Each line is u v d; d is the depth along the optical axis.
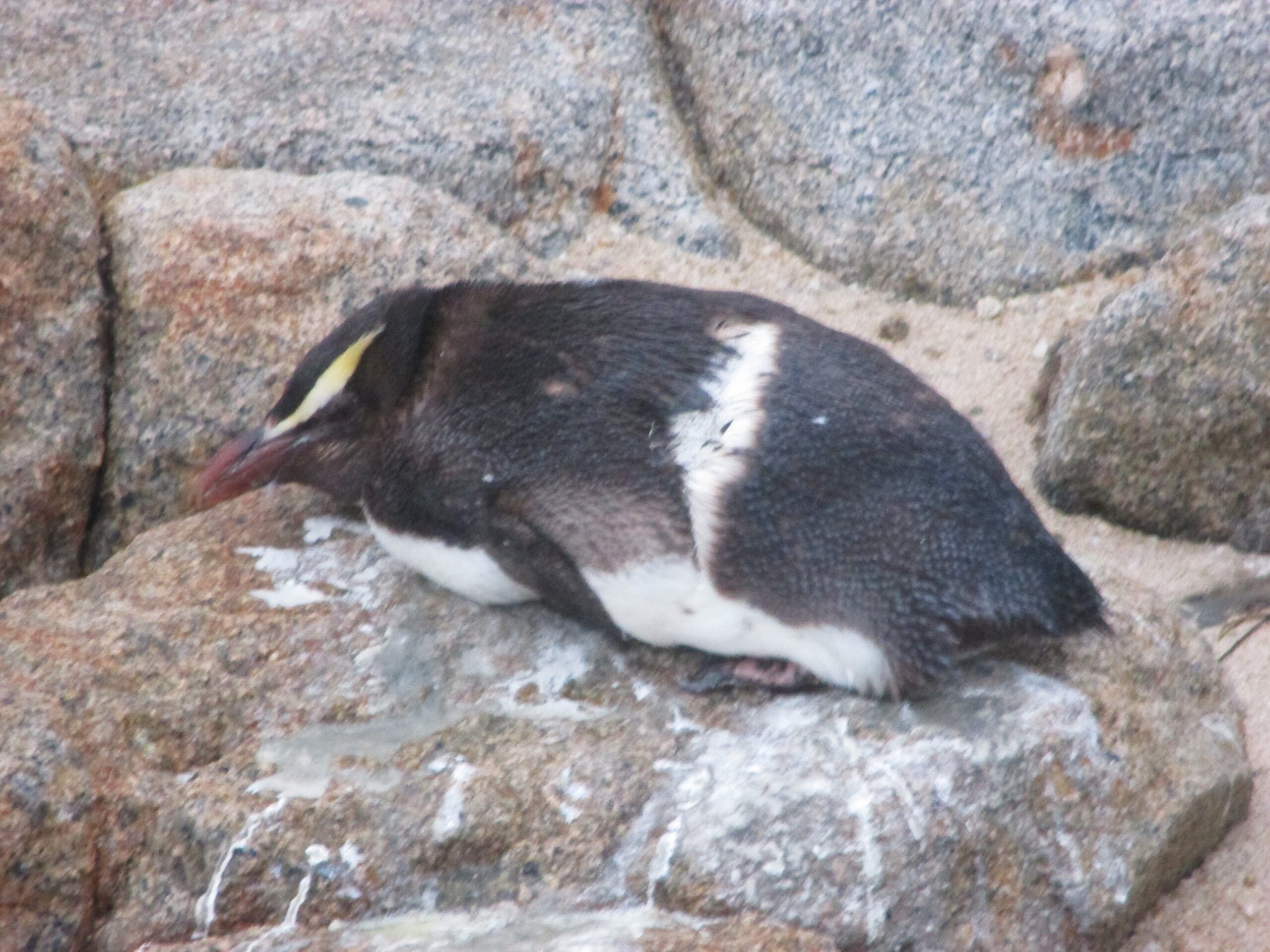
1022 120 12.31
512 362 8.25
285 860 7.19
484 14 13.26
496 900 7.22
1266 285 10.09
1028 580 7.63
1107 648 8.61
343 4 13.20
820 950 6.78
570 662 8.45
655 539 7.76
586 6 13.34
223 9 13.10
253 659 8.34
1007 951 7.54
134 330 10.73
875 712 7.84
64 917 7.18
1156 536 10.73
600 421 7.89
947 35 12.45
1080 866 7.79
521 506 8.05
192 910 7.20
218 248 10.81
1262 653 9.70
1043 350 11.91
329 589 8.92
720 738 7.85
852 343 8.20
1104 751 8.09
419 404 8.45
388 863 7.23
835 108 12.73
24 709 7.54
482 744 7.80
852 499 7.56
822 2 12.75
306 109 12.34
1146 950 8.25
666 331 8.11
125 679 8.04
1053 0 12.16
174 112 12.22
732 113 13.09
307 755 7.77
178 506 10.65
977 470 7.77
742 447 7.61
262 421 10.27
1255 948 8.27
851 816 7.23
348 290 10.88
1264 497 10.36
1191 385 10.24
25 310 10.37
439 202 11.48
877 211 12.53
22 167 10.52
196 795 7.43
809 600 7.64
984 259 12.32
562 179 12.62
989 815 7.52
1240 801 8.77
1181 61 11.91
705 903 7.09
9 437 10.20
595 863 7.27
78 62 12.55
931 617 7.50
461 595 8.86
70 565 10.53
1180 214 12.16
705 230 12.77
